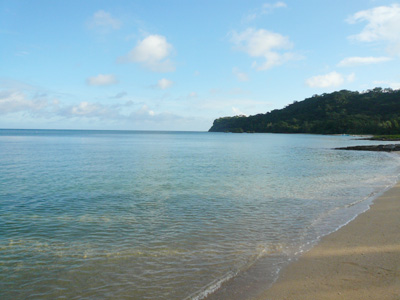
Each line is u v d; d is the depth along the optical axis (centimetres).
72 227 1069
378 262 718
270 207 1351
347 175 2434
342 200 1472
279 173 2580
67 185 1959
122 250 851
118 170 2761
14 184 2002
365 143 8894
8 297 609
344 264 716
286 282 639
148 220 1153
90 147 6606
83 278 686
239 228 1044
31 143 8125
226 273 696
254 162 3575
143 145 7750
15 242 920
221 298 587
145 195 1638
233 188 1848
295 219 1146
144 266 743
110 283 661
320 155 4703
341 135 16975
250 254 806
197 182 2084
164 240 930
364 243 855
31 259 792
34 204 1432
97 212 1281
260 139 12794
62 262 772
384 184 1930
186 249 852
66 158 3978
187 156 4422
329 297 566
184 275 692
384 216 1141
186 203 1444
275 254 802
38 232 1016
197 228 1049
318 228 1020
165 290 627
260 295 589
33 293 624
